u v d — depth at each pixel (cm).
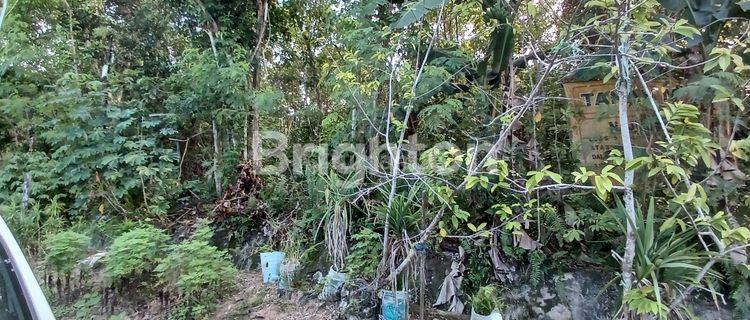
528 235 302
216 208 467
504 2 278
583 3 242
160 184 490
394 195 300
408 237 284
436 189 253
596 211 291
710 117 258
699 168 249
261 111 515
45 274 325
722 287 243
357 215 352
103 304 313
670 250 205
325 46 544
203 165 555
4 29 502
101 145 467
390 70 346
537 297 283
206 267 311
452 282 294
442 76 340
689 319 205
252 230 432
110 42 652
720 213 191
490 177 278
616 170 268
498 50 326
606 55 215
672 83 278
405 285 281
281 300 318
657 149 252
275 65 621
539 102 288
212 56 510
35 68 511
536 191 284
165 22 641
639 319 204
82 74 527
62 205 451
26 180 447
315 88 581
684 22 203
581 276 286
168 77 628
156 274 322
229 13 563
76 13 636
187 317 295
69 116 458
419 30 354
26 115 494
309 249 350
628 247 205
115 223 440
